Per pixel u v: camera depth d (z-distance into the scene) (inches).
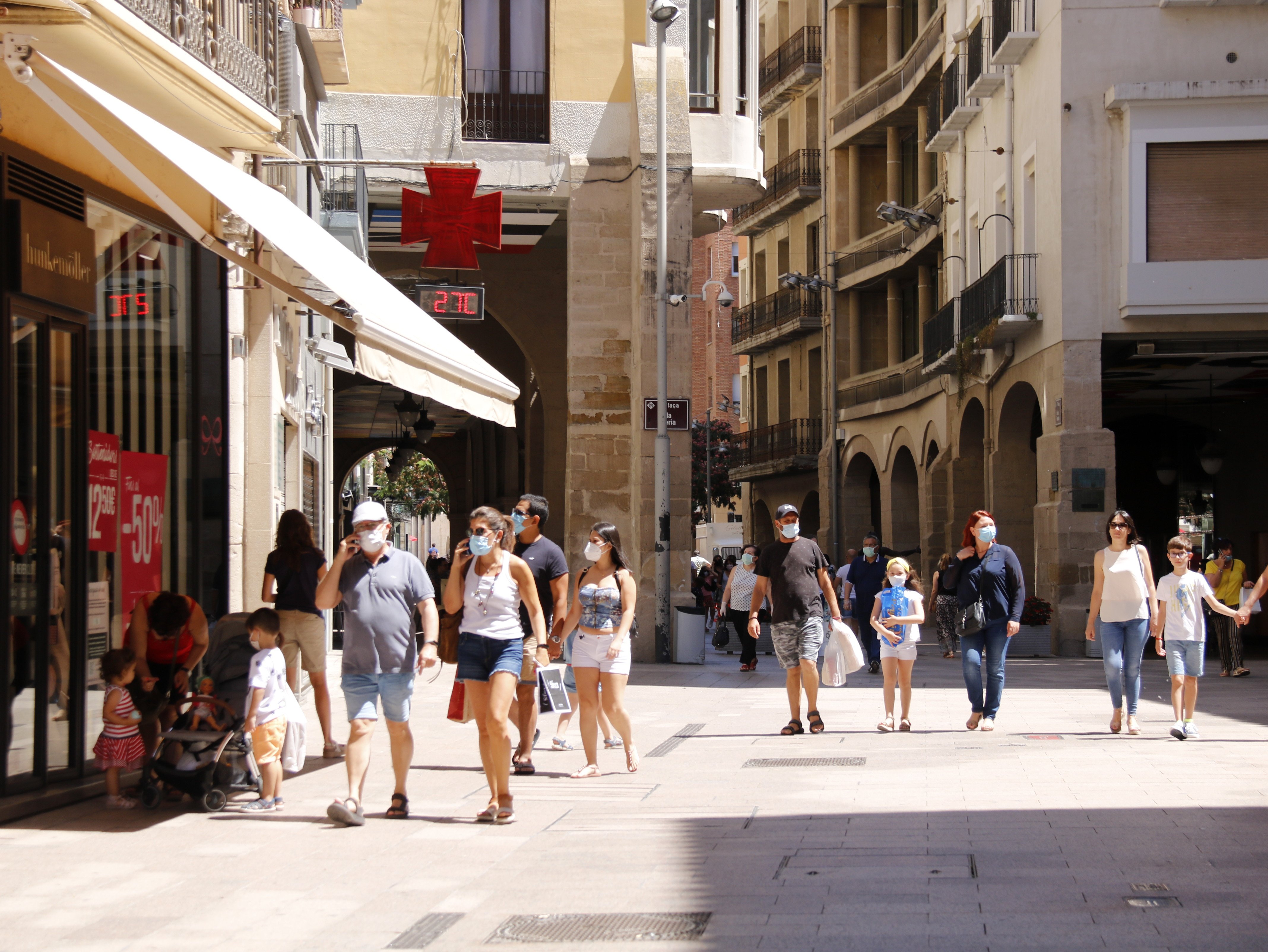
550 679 702.5
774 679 1144.2
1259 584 722.8
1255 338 1386.6
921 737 729.0
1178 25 1373.0
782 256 2997.0
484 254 1592.0
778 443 2866.6
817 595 759.1
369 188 1288.1
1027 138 1518.2
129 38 503.2
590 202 1330.0
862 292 2539.4
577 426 1336.1
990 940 317.7
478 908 365.4
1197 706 886.4
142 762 552.7
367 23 1298.0
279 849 447.8
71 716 576.4
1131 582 726.5
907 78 2244.1
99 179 610.5
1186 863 400.2
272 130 642.2
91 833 478.6
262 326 813.2
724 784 577.3
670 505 1289.4
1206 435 1856.5
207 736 529.3
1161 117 1353.3
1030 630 1376.7
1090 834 447.8
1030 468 1667.1
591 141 1330.0
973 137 1818.4
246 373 804.0
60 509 572.1
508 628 511.5
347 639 500.4
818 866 407.5
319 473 1143.0
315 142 1056.8
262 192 606.2
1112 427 1914.4
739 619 1221.1
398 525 3784.5
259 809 522.0
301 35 944.9
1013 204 1584.6
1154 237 1355.8
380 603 499.5
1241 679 1141.1
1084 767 603.5
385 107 1298.0
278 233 532.1
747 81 1385.3
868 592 1223.5
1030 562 1662.2
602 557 617.0
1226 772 584.1
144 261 665.0
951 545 1911.9
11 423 529.0
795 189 2765.7
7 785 526.6
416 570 506.3
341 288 554.9
